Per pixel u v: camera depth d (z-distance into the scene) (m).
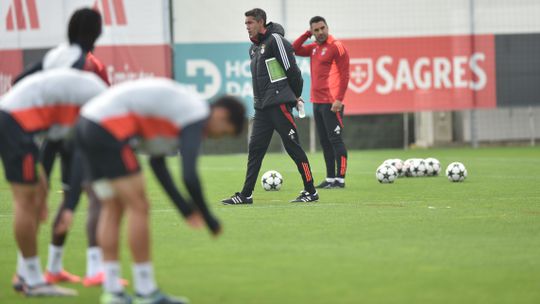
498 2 77.31
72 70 21.97
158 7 72.25
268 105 39.06
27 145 21.34
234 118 19.19
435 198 41.59
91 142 19.16
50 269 22.94
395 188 46.72
